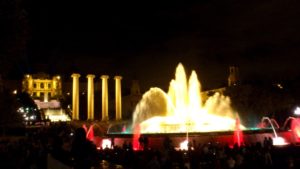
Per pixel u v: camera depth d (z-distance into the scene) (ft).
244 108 252.62
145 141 89.71
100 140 110.63
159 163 50.19
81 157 27.07
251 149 62.69
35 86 445.37
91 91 305.53
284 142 105.19
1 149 63.31
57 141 31.40
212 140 97.45
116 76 316.40
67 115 345.92
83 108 400.67
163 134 98.73
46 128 158.30
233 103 256.93
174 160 59.21
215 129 122.93
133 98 349.41
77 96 302.04
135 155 60.29
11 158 50.49
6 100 128.77
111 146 94.99
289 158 56.80
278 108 245.45
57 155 29.48
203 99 287.28
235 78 284.41
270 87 268.00
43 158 39.52
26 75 435.94
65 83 474.90
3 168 47.42
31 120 246.68
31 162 44.06
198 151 67.15
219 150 65.05
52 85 452.35
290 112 230.89
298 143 94.07
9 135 141.59
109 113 378.94
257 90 256.32
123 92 378.12
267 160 57.06
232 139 99.19
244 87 260.21
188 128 125.18
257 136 102.68
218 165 55.42
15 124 150.41
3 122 125.80
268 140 77.25
